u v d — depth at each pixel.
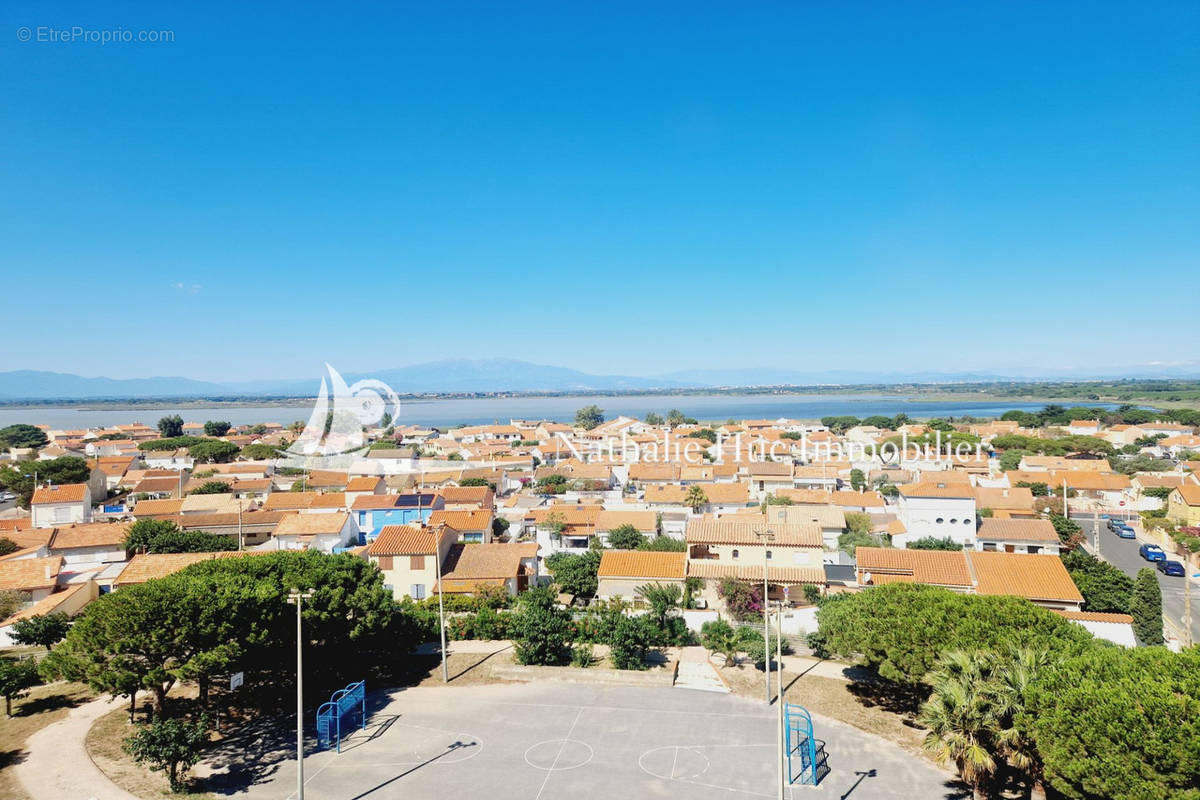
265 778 33.97
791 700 44.06
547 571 80.56
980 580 58.25
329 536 88.75
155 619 34.31
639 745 37.56
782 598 63.25
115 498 130.62
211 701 42.28
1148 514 115.00
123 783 32.97
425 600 63.44
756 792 32.62
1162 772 23.91
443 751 36.94
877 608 41.88
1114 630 51.16
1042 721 27.16
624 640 48.50
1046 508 114.06
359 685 42.25
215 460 177.12
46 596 66.31
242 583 40.34
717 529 67.88
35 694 44.25
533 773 34.50
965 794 32.44
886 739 38.50
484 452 194.00
